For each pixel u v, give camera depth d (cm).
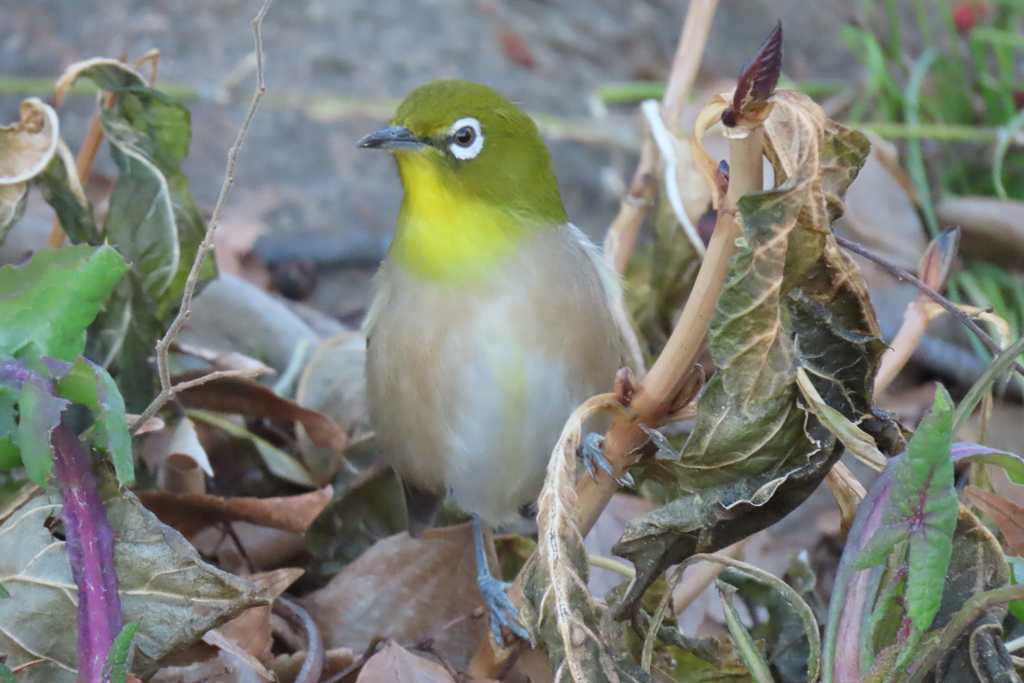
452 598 642
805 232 402
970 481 559
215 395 738
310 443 770
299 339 871
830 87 1348
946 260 580
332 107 1280
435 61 1474
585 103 1440
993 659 423
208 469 636
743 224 395
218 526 671
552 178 659
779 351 408
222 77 1364
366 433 815
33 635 455
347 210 1234
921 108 1280
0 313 462
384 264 668
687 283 848
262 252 1138
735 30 1595
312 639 563
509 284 617
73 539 451
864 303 438
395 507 736
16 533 459
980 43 1289
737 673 516
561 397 635
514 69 1492
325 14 1553
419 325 624
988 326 988
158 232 654
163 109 655
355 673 579
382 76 1425
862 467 841
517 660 560
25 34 1405
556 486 426
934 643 403
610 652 425
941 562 379
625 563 607
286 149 1325
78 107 1302
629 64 1555
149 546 456
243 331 862
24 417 438
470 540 658
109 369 642
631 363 743
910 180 1135
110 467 462
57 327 462
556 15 1656
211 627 456
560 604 418
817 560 762
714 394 416
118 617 446
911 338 608
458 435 641
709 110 421
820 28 1619
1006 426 866
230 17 1516
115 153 650
